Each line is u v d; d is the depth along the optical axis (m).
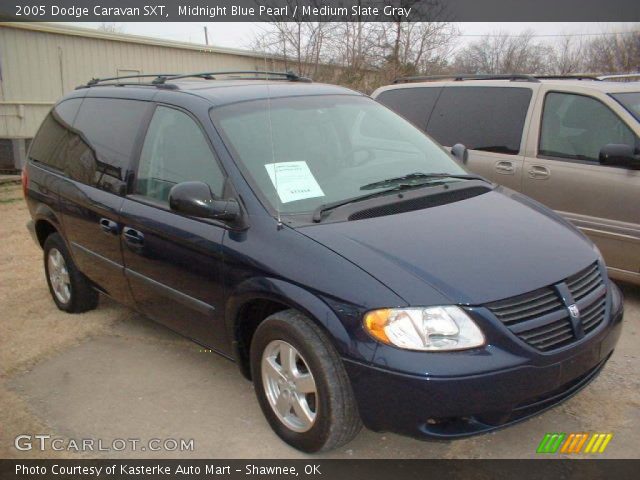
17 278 6.16
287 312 3.15
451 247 3.08
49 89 15.01
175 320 3.96
